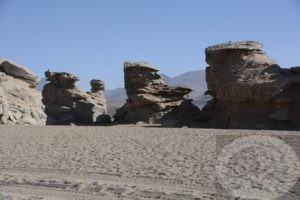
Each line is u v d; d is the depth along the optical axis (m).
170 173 12.20
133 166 13.28
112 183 11.05
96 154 15.46
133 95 40.66
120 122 41.47
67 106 48.12
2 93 28.73
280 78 29.27
